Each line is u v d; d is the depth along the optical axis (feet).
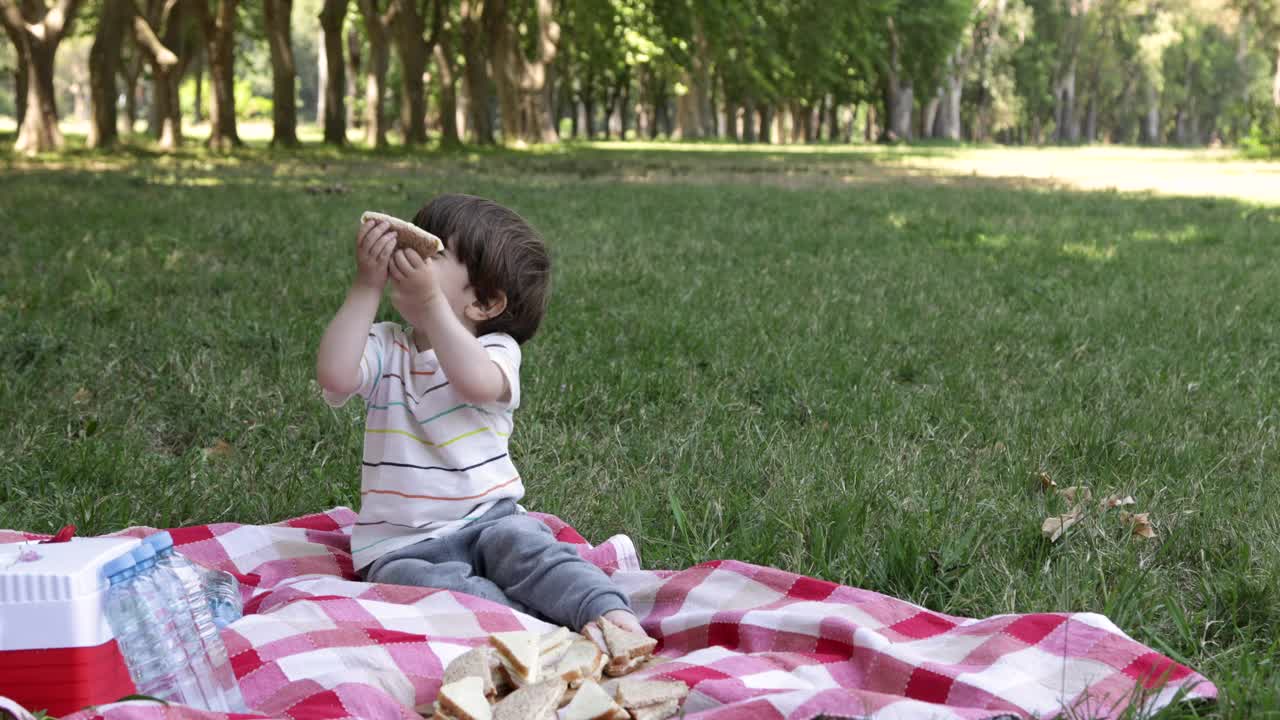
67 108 380.58
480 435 9.55
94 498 11.91
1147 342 21.47
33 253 29.30
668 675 7.97
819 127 247.29
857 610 8.86
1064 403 16.74
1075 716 7.38
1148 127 303.89
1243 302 25.80
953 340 21.36
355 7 143.13
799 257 33.24
